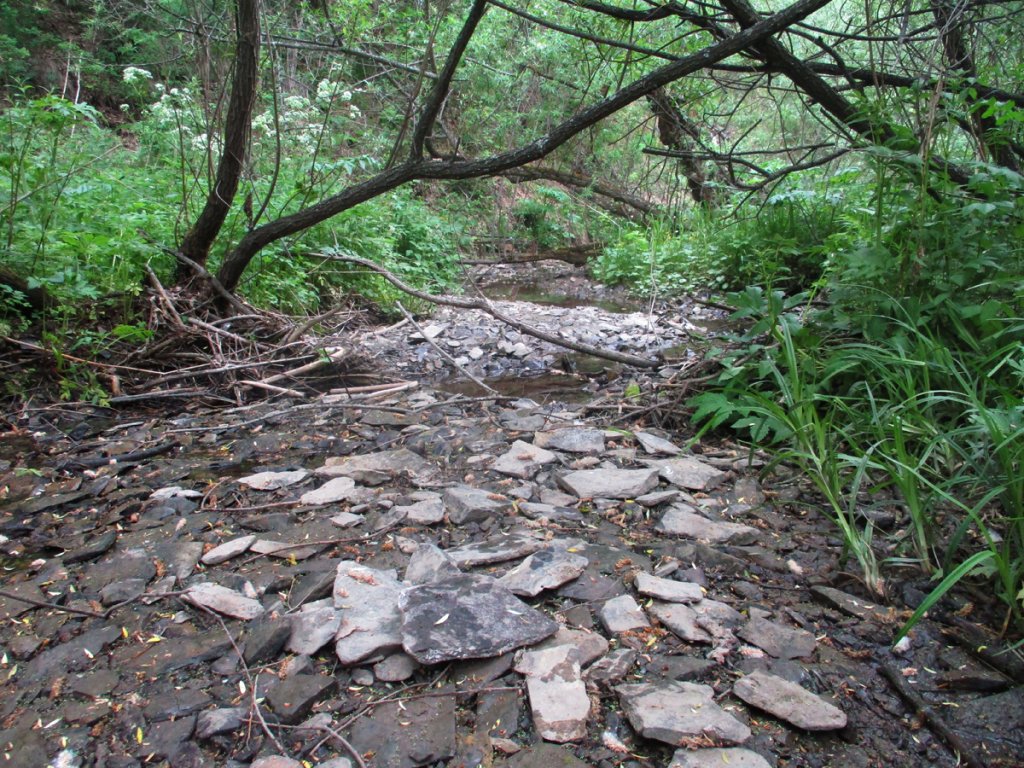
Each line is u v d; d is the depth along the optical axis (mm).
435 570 1905
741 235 7047
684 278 7723
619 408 3381
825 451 2334
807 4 3340
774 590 1917
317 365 4246
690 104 5988
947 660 1638
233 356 4168
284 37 5828
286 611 1798
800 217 6461
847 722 1444
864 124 3807
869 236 3635
